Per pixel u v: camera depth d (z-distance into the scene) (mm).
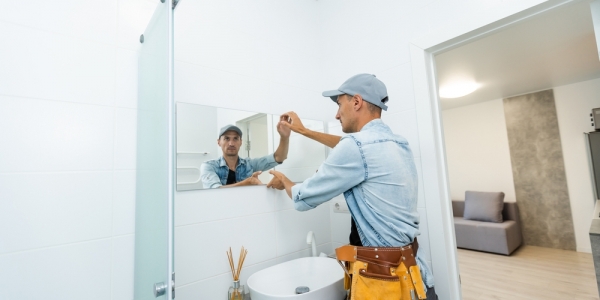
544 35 2195
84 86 946
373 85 1024
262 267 1360
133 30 1073
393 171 891
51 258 843
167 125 747
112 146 985
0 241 772
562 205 3707
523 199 4016
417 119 1319
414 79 1340
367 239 909
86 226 911
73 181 899
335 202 1728
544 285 2703
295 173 1552
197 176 1172
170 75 762
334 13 1783
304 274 1401
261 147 1420
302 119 1667
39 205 835
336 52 1751
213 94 1276
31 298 805
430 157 1267
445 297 1196
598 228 1920
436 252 1233
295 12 1731
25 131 830
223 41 1343
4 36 819
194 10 1254
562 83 3605
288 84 1616
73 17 944
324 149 1732
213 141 1242
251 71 1440
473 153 4504
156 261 788
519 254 3602
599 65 2951
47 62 882
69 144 901
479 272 3096
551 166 3799
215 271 1188
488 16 1111
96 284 915
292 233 1520
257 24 1502
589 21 1991
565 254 3496
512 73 3094
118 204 980
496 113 4277
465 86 3430
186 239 1119
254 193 1365
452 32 1213
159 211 779
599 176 3199
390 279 813
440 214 1227
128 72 1047
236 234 1275
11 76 820
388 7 1488
